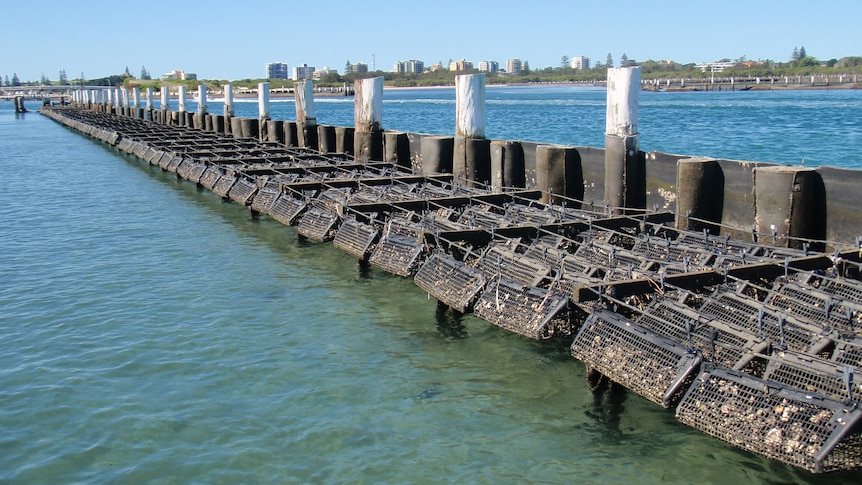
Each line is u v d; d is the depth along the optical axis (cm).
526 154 2116
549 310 1066
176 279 1625
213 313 1384
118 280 1634
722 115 6831
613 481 811
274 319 1341
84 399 1036
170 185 3112
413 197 1922
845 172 1346
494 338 1210
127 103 8250
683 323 981
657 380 884
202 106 5594
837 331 927
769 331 962
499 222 1563
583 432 912
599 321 991
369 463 857
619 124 1741
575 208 1961
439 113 8869
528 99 12825
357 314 1353
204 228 2170
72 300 1494
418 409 983
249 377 1094
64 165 4172
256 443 906
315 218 1822
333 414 975
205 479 834
